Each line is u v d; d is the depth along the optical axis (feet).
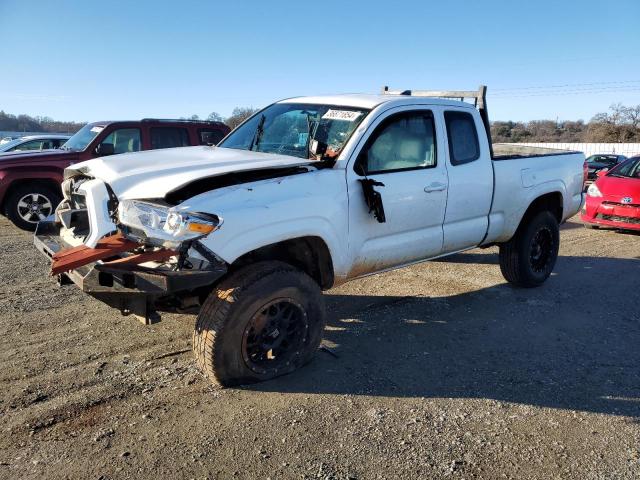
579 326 17.15
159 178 11.94
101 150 31.96
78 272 11.48
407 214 15.30
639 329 17.04
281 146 15.80
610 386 13.12
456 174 16.69
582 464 10.00
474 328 16.71
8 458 9.72
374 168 14.71
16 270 21.54
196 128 35.91
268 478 9.38
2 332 15.29
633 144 145.07
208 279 11.10
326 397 12.21
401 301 18.99
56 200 31.45
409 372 13.58
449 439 10.69
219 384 12.21
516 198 18.86
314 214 12.83
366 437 10.68
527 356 14.76
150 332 15.58
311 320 13.08
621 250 28.86
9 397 11.76
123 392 12.17
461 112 17.38
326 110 15.88
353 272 14.47
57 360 13.64
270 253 13.48
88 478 9.26
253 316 11.97
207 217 11.14
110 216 11.86
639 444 10.69
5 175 29.89
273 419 11.24
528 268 20.25
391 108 15.23
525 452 10.33
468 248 18.19
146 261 10.91
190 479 9.30
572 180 21.67
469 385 12.99
